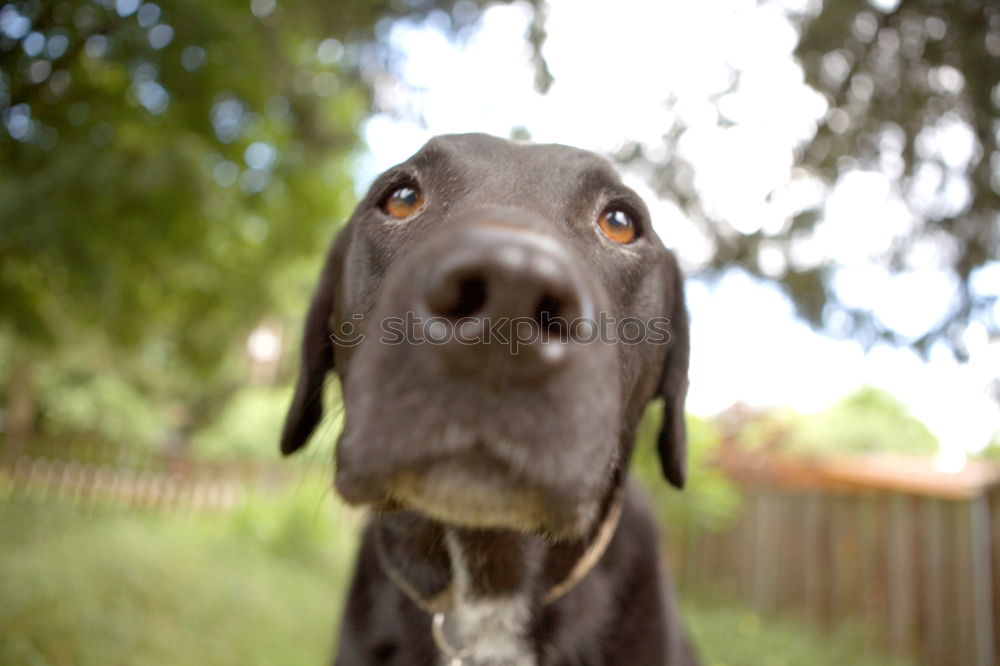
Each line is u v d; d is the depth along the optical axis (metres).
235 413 3.51
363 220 0.29
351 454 0.17
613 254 0.27
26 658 0.56
